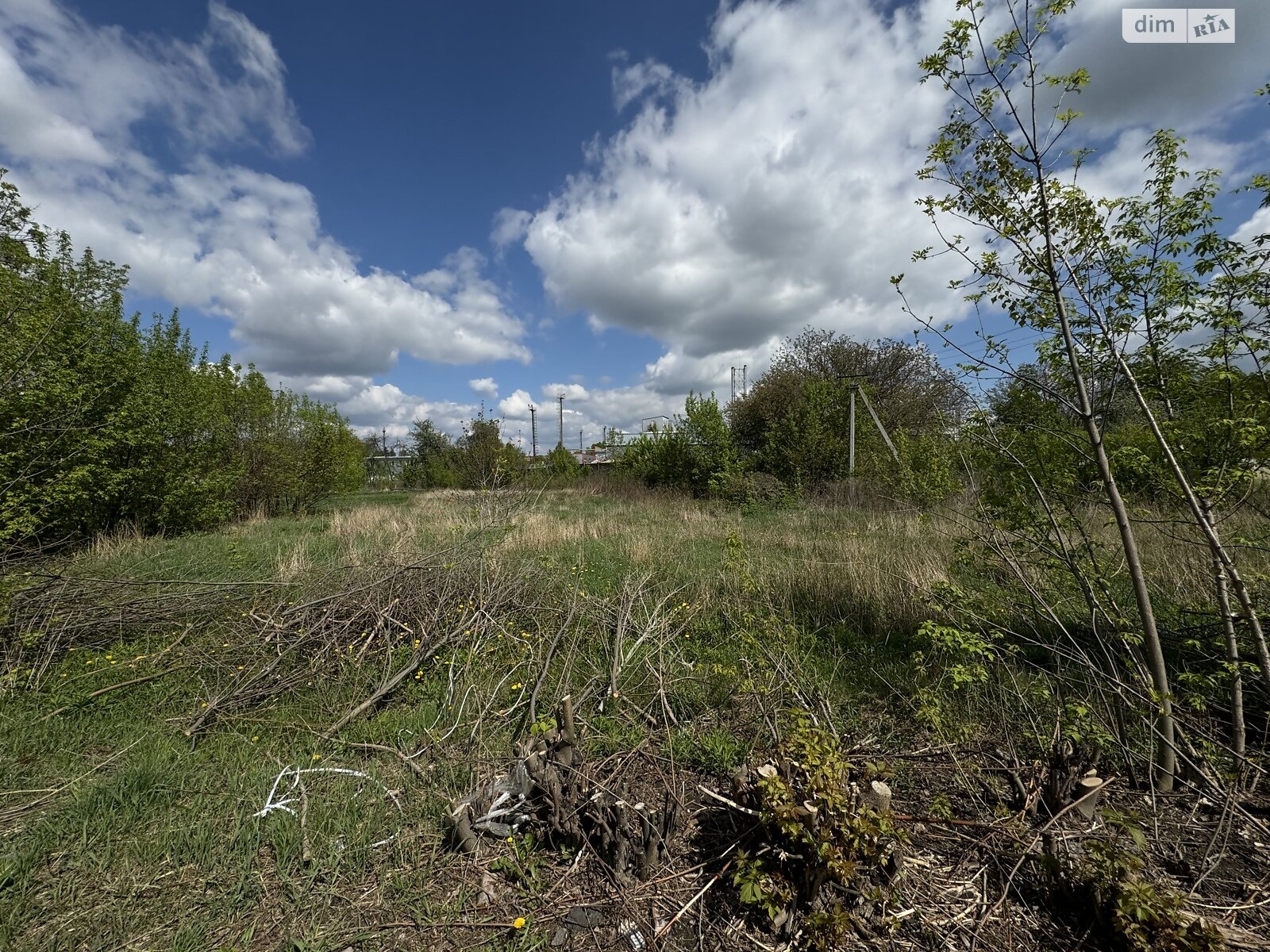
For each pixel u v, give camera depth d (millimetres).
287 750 3152
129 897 2078
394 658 4328
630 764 2977
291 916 2012
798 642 4375
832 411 18953
